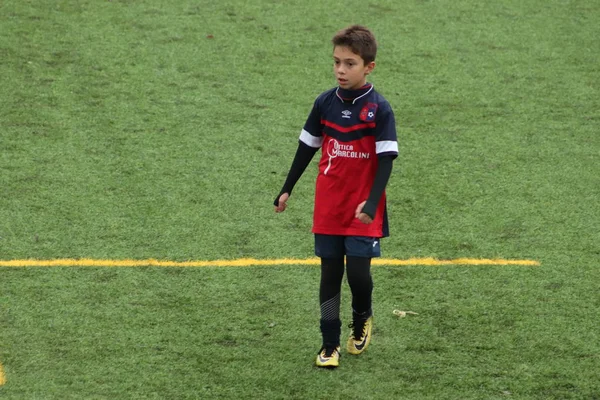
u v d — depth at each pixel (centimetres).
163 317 2030
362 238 1769
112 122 3078
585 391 1784
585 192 2738
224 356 1881
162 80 3400
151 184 2697
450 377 1823
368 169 1761
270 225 2497
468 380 1814
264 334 1973
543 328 2019
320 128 1802
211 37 3762
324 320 1823
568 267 2309
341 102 1758
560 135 3112
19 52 3534
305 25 3912
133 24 3834
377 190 1708
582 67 3641
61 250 2316
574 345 1952
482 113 3253
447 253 2369
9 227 2419
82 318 2012
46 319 2003
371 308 1880
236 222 2505
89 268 2236
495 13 4106
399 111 3244
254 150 2942
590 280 2244
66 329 1966
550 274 2272
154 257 2302
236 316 2042
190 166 2817
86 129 3020
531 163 2914
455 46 3778
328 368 1838
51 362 1839
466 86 3456
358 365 1859
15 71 3391
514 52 3747
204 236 2422
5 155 2819
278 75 3481
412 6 4150
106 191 2642
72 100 3212
